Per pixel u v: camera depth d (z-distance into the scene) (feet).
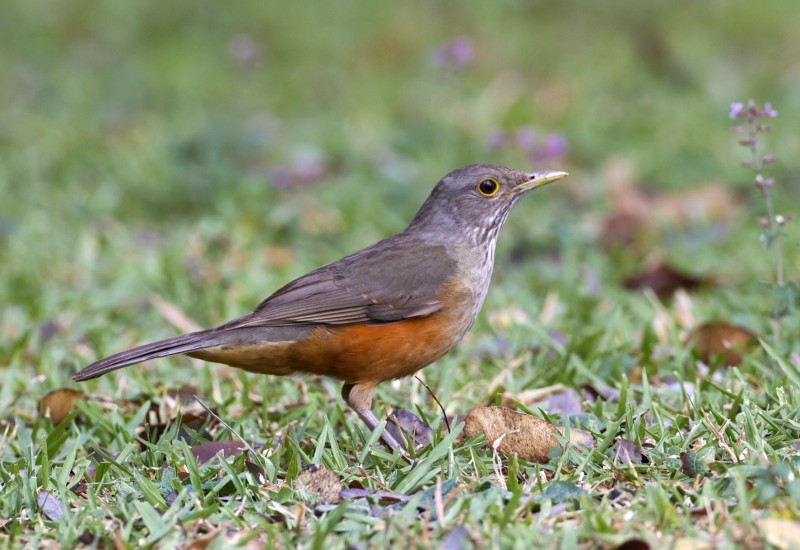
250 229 49.96
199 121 64.75
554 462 26.61
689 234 49.21
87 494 26.02
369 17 86.28
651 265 44.34
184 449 26.91
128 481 27.09
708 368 33.60
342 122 64.95
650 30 80.53
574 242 47.88
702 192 52.54
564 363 33.50
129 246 48.73
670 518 22.70
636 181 55.72
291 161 57.98
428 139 60.85
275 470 26.81
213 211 53.16
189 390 34.06
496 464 26.20
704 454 26.08
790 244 45.34
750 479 24.22
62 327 40.24
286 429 30.14
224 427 30.58
